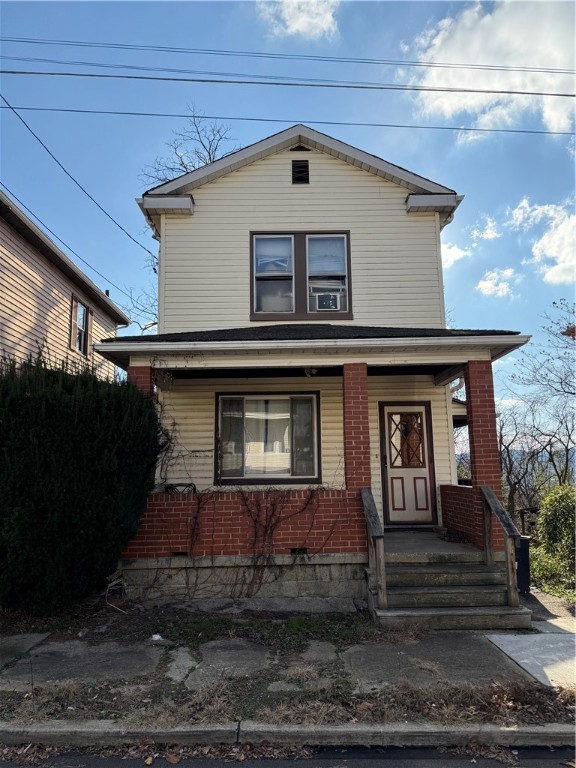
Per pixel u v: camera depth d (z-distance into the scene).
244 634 6.12
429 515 9.59
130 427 6.78
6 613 6.72
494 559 7.39
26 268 12.34
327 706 4.33
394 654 5.50
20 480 6.22
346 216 10.47
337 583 7.42
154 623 6.50
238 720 4.12
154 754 3.85
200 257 10.25
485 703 4.40
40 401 6.33
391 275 10.27
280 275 10.30
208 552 7.44
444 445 9.78
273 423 9.86
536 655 5.46
